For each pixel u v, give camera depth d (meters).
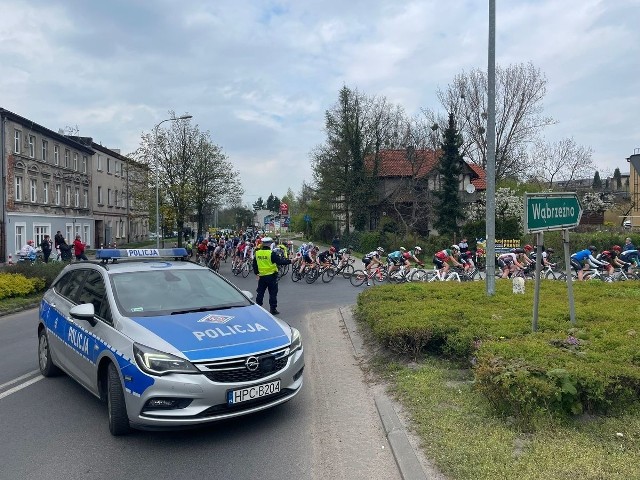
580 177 45.34
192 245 41.09
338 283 20.38
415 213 42.56
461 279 17.83
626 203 47.66
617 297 10.46
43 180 40.66
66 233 45.22
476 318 7.62
